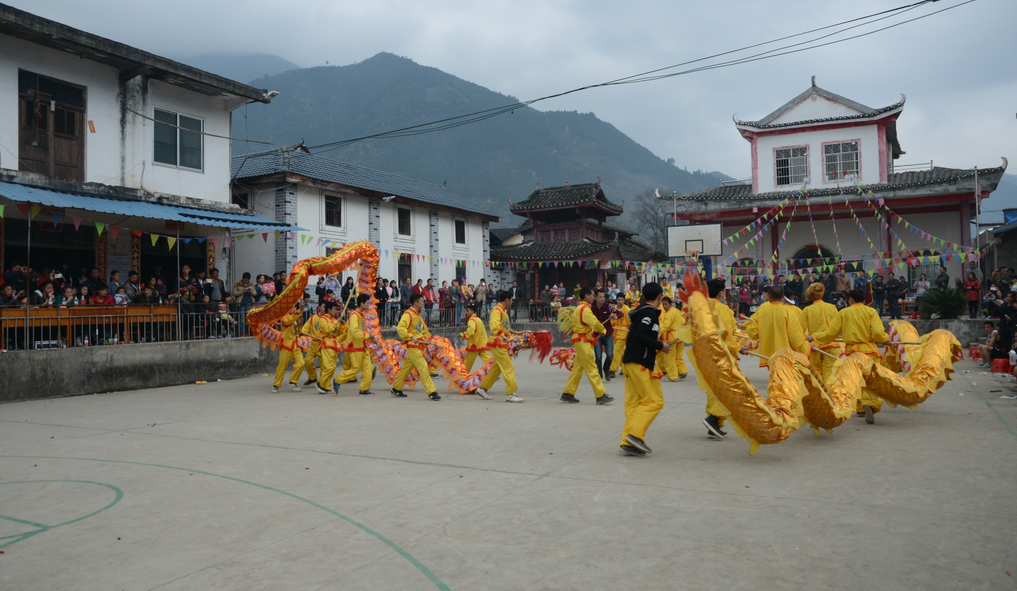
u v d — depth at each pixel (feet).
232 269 72.74
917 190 80.33
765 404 19.02
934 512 14.30
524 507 15.31
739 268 89.66
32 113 45.91
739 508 14.90
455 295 79.36
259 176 69.56
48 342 38.70
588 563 11.89
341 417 29.01
